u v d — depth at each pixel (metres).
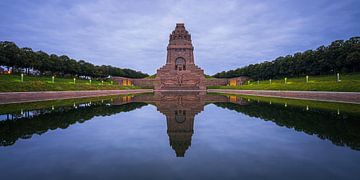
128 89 91.88
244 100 38.56
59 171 8.12
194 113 21.61
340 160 8.94
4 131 13.83
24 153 9.94
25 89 39.88
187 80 117.75
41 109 24.19
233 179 7.46
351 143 11.04
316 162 8.79
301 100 36.59
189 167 8.50
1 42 70.88
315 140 11.68
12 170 8.17
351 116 18.59
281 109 24.12
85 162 8.98
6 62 69.50
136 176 7.75
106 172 8.05
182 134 13.31
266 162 8.90
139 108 26.00
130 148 10.72
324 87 43.09
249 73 125.38
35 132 13.62
